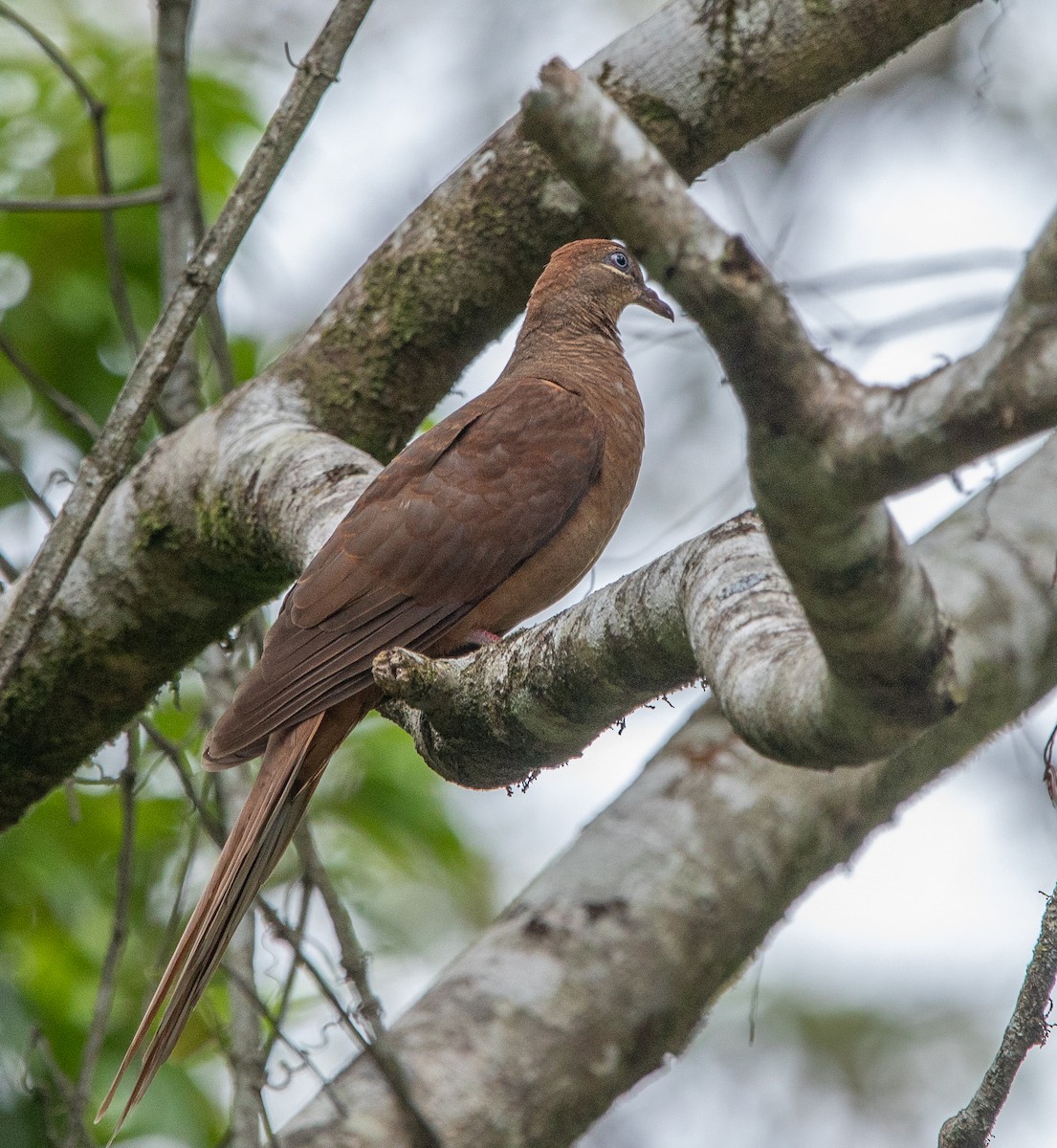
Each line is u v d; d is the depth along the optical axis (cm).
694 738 971
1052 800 810
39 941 1205
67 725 1145
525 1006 845
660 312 1170
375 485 965
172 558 1091
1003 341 403
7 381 1303
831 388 427
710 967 891
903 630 444
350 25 909
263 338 1479
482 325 1143
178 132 1153
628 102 1060
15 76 1352
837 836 936
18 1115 991
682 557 619
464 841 1380
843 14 1029
